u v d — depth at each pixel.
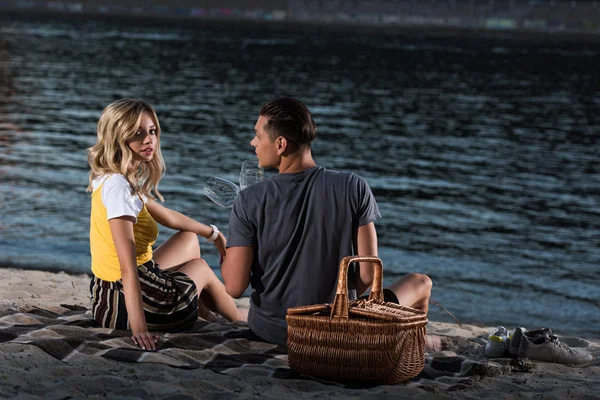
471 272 10.43
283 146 3.99
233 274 4.11
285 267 4.09
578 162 21.45
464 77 49.78
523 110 33.88
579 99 39.53
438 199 15.80
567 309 8.91
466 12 166.12
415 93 39.16
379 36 110.88
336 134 24.92
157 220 4.64
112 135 4.09
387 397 3.52
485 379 4.04
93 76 40.19
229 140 22.42
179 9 173.38
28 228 10.92
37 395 3.28
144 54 57.16
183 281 4.46
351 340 3.71
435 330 5.86
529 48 91.75
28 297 5.99
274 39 90.31
